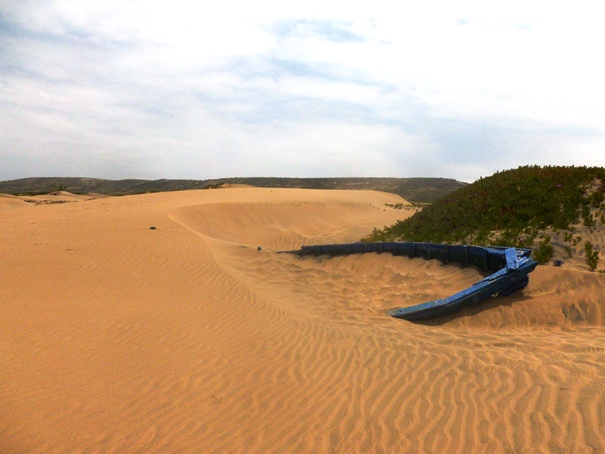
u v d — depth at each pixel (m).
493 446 4.18
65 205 31.36
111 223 18.86
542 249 10.66
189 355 7.03
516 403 4.80
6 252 13.26
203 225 24.45
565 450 3.90
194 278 11.92
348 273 12.51
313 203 32.25
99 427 4.94
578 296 8.28
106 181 165.75
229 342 7.71
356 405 5.39
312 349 7.39
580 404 4.50
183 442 4.73
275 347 7.52
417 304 9.44
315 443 4.66
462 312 8.73
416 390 5.57
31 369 6.10
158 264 12.98
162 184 142.62
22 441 4.55
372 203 38.66
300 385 6.05
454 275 10.30
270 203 30.31
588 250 10.13
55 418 5.03
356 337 7.83
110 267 12.28
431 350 6.85
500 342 6.86
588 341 6.49
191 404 5.54
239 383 6.15
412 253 12.11
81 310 8.61
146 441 4.73
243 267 14.37
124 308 8.97
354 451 4.46
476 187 16.42
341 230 24.89
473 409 4.88
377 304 10.09
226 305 9.90
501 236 12.08
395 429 4.75
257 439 4.79
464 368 5.96
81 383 5.87
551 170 14.95
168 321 8.46
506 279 8.75
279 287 12.22
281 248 21.97
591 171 13.91
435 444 4.38
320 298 10.98
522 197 13.62
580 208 12.20
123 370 6.35
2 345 6.74
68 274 11.25
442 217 15.34
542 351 6.19
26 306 8.59
